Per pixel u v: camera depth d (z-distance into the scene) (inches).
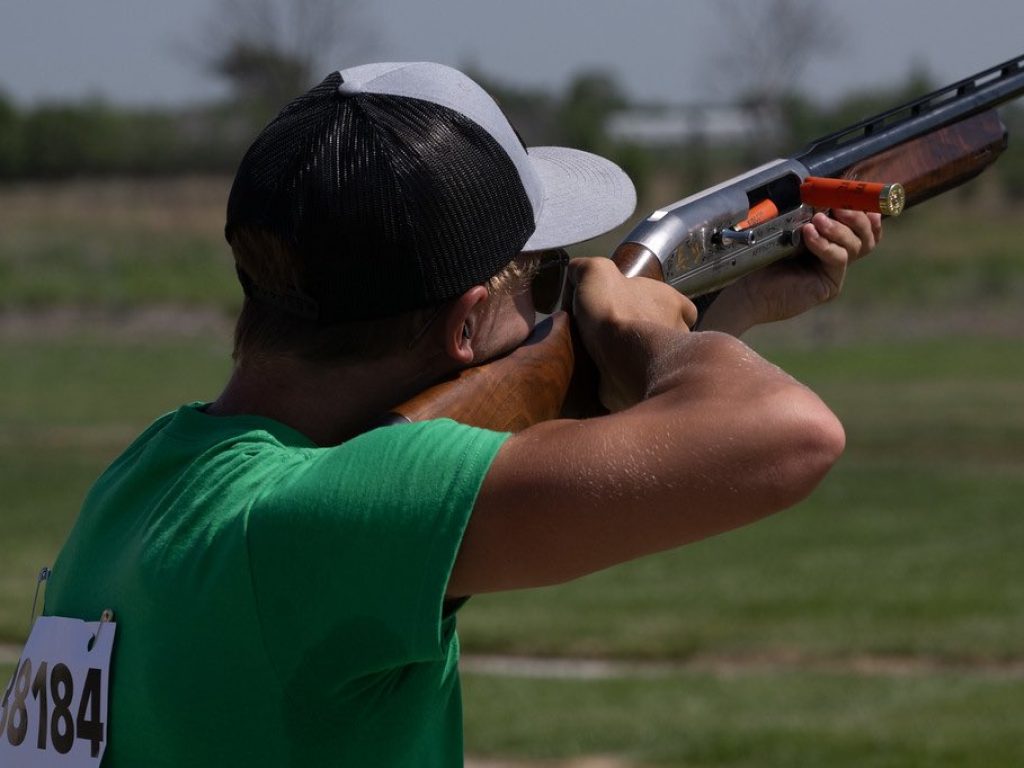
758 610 794.2
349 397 130.0
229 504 121.6
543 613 795.4
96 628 125.1
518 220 128.9
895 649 703.1
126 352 2428.6
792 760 518.0
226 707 119.5
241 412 130.6
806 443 117.8
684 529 117.3
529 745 544.7
